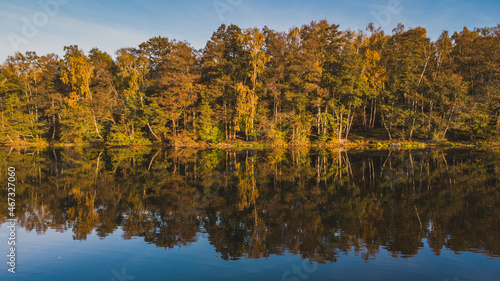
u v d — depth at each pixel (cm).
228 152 3731
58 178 1922
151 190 1548
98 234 921
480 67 4528
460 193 1436
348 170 2178
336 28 4484
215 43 4541
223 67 4838
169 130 4853
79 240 870
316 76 4391
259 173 2070
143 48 5241
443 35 4850
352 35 4959
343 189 1538
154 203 1289
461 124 4306
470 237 877
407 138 4678
